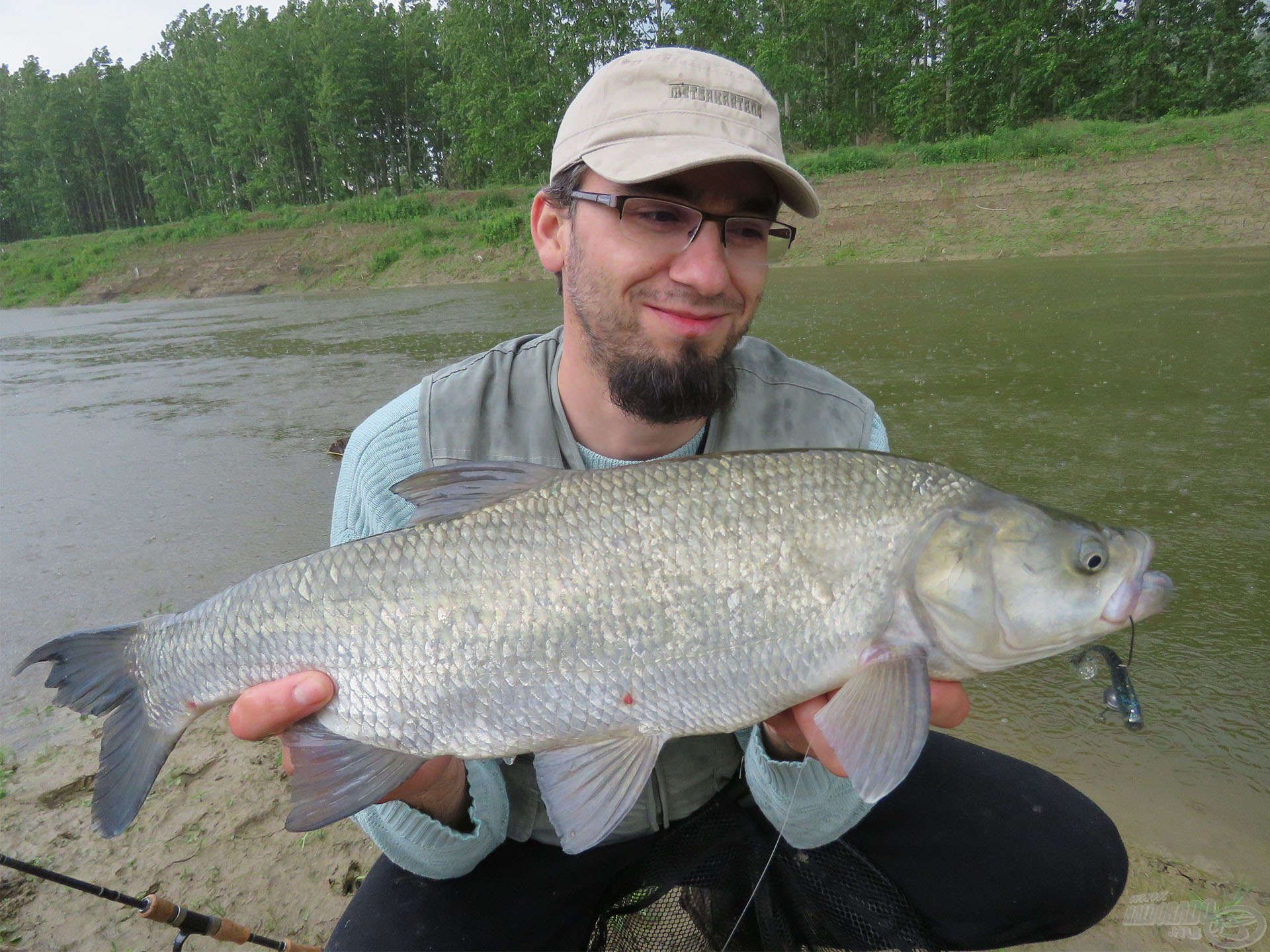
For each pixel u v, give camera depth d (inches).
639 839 26.5
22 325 277.1
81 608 52.9
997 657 21.8
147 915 25.0
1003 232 221.6
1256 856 29.2
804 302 159.3
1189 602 43.3
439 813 24.3
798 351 113.0
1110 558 21.8
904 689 20.8
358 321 197.5
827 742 20.7
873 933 26.0
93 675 23.5
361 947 25.0
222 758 38.4
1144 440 67.4
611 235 23.0
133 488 76.7
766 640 21.5
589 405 25.4
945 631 21.6
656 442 26.0
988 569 21.5
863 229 239.1
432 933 25.2
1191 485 57.6
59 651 23.3
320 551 22.6
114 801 23.1
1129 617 21.8
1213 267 161.6
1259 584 44.2
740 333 24.6
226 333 199.6
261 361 146.3
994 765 28.3
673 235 22.8
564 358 25.9
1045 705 37.3
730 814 26.5
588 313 23.8
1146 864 29.3
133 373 146.9
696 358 23.6
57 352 188.4
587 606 21.6
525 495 22.4
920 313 137.1
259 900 31.0
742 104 23.6
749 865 26.3
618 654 21.6
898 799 26.8
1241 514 52.4
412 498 22.9
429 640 21.7
